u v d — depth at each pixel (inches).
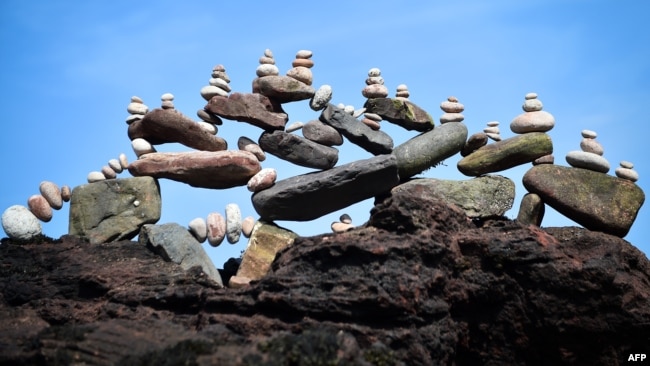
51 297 656.4
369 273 605.9
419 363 590.9
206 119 740.7
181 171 718.5
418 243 622.2
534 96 758.5
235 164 712.4
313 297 597.3
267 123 732.0
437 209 658.8
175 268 674.8
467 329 657.6
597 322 650.2
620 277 661.9
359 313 593.9
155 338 569.9
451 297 644.1
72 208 724.0
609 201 724.7
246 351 545.6
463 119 763.4
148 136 743.7
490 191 717.3
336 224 707.4
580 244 679.1
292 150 724.0
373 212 645.9
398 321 598.5
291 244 650.8
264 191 707.4
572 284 647.8
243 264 690.8
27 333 597.3
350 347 551.5
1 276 674.2
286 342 548.1
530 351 657.6
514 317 653.3
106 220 714.8
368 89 752.3
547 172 729.6
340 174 694.5
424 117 753.0
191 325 617.6
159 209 721.0
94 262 680.4
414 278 605.9
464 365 665.0
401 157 734.5
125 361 534.3
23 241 710.5
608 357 659.4
